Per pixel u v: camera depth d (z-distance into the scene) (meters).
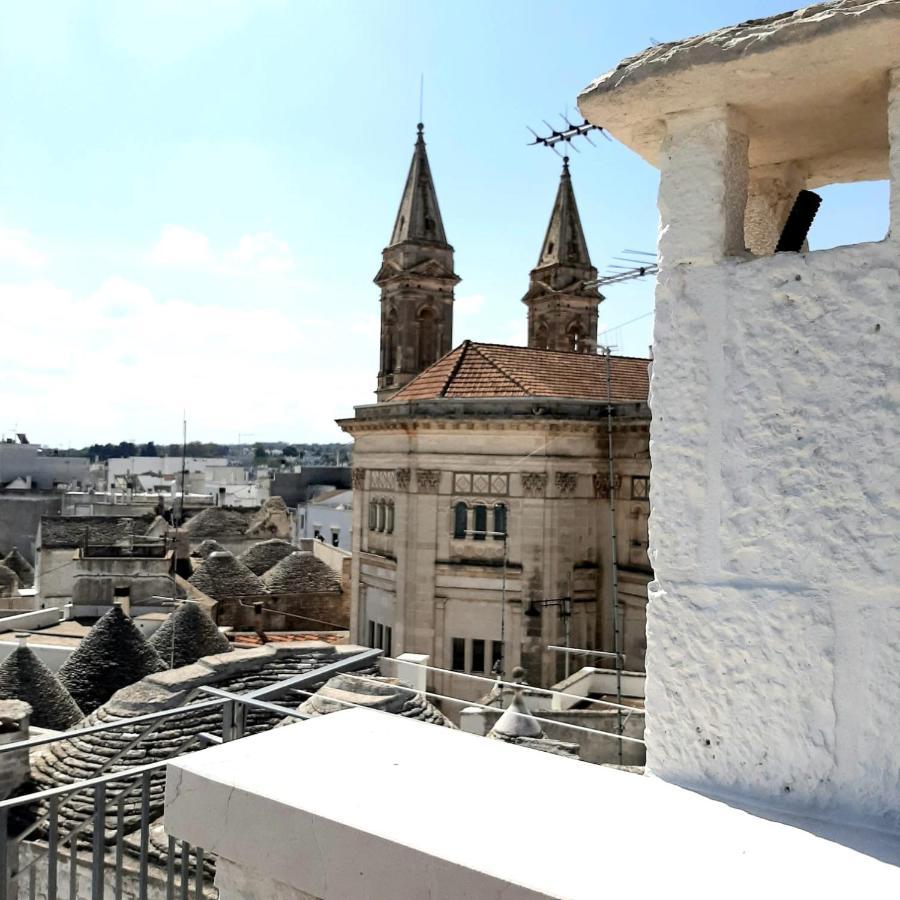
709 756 4.72
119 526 71.12
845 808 4.29
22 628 48.59
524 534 39.25
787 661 4.51
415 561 40.84
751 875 3.65
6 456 141.38
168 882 6.14
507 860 3.67
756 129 5.37
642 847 3.86
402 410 41.75
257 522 92.00
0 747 6.84
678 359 4.98
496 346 46.25
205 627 36.91
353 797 4.24
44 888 15.20
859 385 4.41
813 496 4.50
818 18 4.38
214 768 4.59
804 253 4.63
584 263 71.69
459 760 4.80
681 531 4.92
